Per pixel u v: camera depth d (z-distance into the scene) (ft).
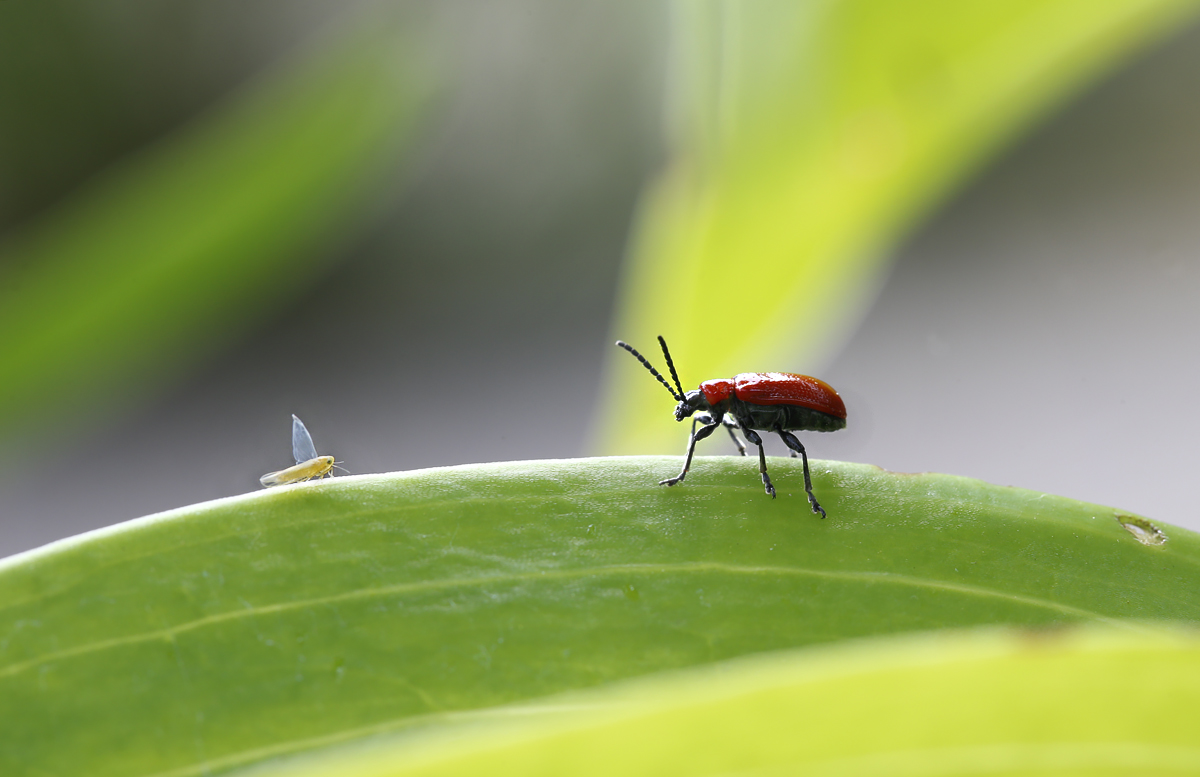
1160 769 0.18
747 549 0.40
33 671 0.35
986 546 0.41
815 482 0.41
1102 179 1.09
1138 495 0.69
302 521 0.40
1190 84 1.12
